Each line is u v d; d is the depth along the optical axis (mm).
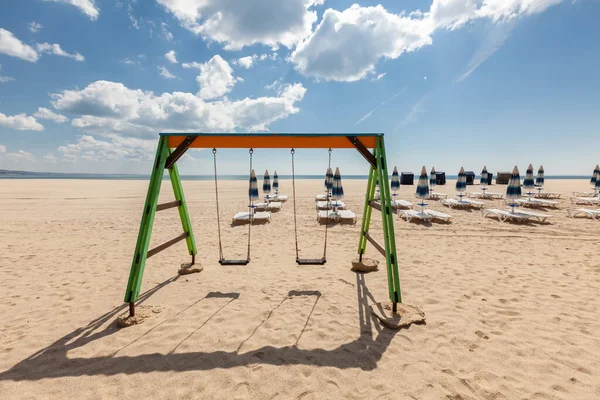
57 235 8297
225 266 5641
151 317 3619
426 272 5195
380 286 4613
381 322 3465
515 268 5375
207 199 17906
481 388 2391
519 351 2875
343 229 9141
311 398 2301
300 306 3920
